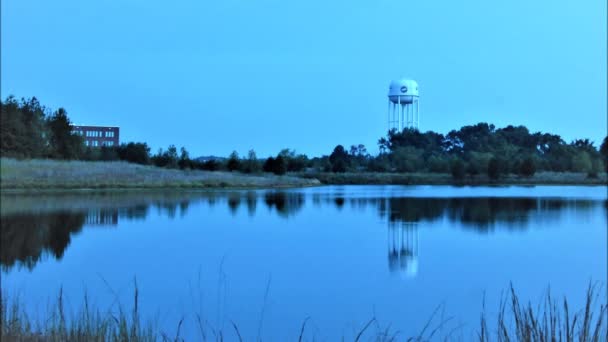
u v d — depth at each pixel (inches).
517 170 3341.5
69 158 2484.0
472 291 509.4
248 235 834.8
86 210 1160.2
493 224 1011.3
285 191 2080.5
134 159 2802.7
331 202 1501.0
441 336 369.1
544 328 253.8
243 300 460.4
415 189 2380.7
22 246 717.3
